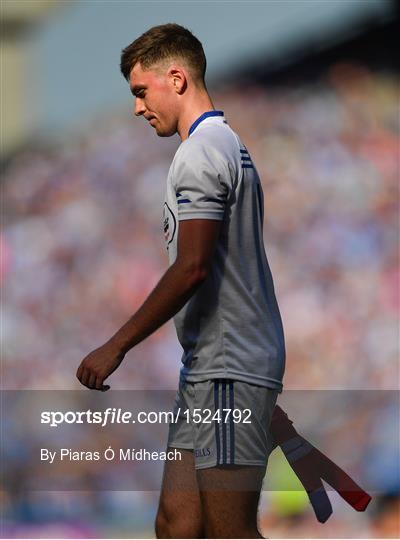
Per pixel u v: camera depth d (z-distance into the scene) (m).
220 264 8.20
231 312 8.20
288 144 35.06
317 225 31.78
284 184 33.38
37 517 21.23
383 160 33.28
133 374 29.66
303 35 36.50
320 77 36.97
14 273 36.28
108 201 38.56
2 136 46.19
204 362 8.22
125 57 8.86
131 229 36.97
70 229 37.31
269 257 31.16
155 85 8.71
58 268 36.19
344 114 35.44
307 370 27.62
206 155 8.03
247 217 8.34
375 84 35.78
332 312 29.00
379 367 27.33
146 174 38.97
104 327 34.47
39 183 41.75
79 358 34.12
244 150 8.49
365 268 30.31
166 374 29.59
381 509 19.64
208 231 7.89
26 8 46.81
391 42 35.38
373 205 32.09
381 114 35.12
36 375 33.88
